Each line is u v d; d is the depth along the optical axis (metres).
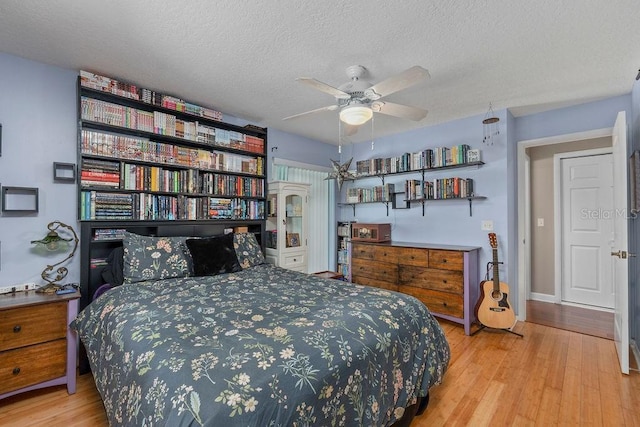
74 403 1.88
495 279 3.03
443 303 3.15
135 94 2.57
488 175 3.35
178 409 0.90
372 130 3.92
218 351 1.13
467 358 2.46
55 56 2.16
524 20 1.76
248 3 1.62
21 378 1.84
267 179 3.68
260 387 0.97
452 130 3.63
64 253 2.32
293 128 3.91
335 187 4.80
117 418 1.13
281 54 2.12
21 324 1.84
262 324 1.39
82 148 2.35
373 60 2.20
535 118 3.33
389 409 1.40
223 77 2.48
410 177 4.02
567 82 2.57
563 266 4.02
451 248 3.18
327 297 1.85
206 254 2.55
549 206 4.11
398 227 4.13
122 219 2.51
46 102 2.27
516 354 2.53
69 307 2.01
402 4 1.63
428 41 1.97
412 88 2.69
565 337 2.88
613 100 2.89
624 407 1.81
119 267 2.35
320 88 2.00
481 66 2.30
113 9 1.66
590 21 1.76
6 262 2.11
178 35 1.90
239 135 3.35
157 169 2.72
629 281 2.72
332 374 1.14
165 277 2.33
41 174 2.24
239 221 3.29
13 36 1.92
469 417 1.73
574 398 1.91
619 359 2.39
